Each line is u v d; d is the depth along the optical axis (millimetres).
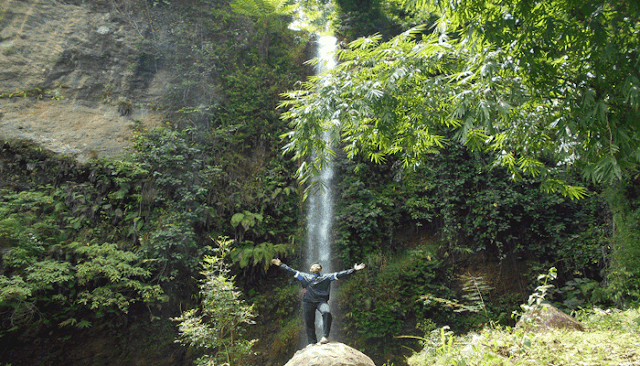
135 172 11703
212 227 12805
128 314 10742
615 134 3863
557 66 4180
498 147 6176
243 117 15062
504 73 4324
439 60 4695
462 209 15133
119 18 14898
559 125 4172
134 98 13969
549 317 5195
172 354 11117
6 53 12664
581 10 3641
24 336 9227
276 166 14859
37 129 11891
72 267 9734
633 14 3387
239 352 6285
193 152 13047
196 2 16406
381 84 4523
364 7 20016
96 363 10086
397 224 15445
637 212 9672
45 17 13828
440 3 4480
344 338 13250
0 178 10688
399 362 12945
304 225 14672
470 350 3619
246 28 17094
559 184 5258
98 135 12625
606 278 11602
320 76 5105
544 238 14242
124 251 10914
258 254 12430
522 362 3316
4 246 9266
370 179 15766
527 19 3895
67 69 13445
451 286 14094
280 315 13062
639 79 3494
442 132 15242
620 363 3393
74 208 10922
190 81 14461
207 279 6449
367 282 14016
